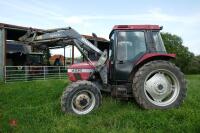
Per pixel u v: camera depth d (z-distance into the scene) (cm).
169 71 633
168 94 642
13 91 982
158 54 641
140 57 663
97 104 611
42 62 1950
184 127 482
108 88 680
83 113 593
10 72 1625
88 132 474
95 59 701
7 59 1864
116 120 539
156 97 635
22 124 522
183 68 6091
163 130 477
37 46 778
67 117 565
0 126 499
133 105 657
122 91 650
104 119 548
